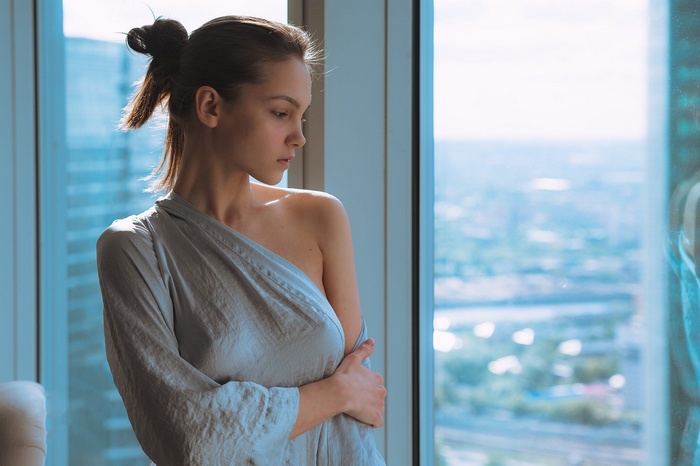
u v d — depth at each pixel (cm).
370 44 168
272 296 131
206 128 134
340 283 140
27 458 134
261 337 130
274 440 124
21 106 214
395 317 174
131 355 126
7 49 212
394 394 175
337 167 166
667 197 167
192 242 133
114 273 131
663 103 166
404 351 175
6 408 136
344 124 166
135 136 212
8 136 213
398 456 177
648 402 171
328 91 164
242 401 123
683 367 170
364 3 167
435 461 182
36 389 142
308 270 138
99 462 221
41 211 219
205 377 125
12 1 211
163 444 123
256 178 133
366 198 170
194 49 132
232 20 132
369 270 171
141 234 133
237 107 130
